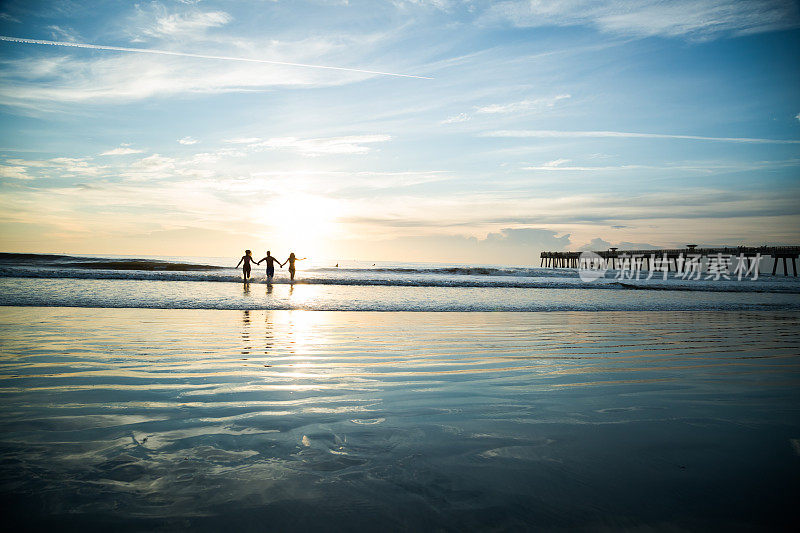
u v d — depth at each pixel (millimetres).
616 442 2477
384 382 3922
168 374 4102
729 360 5199
